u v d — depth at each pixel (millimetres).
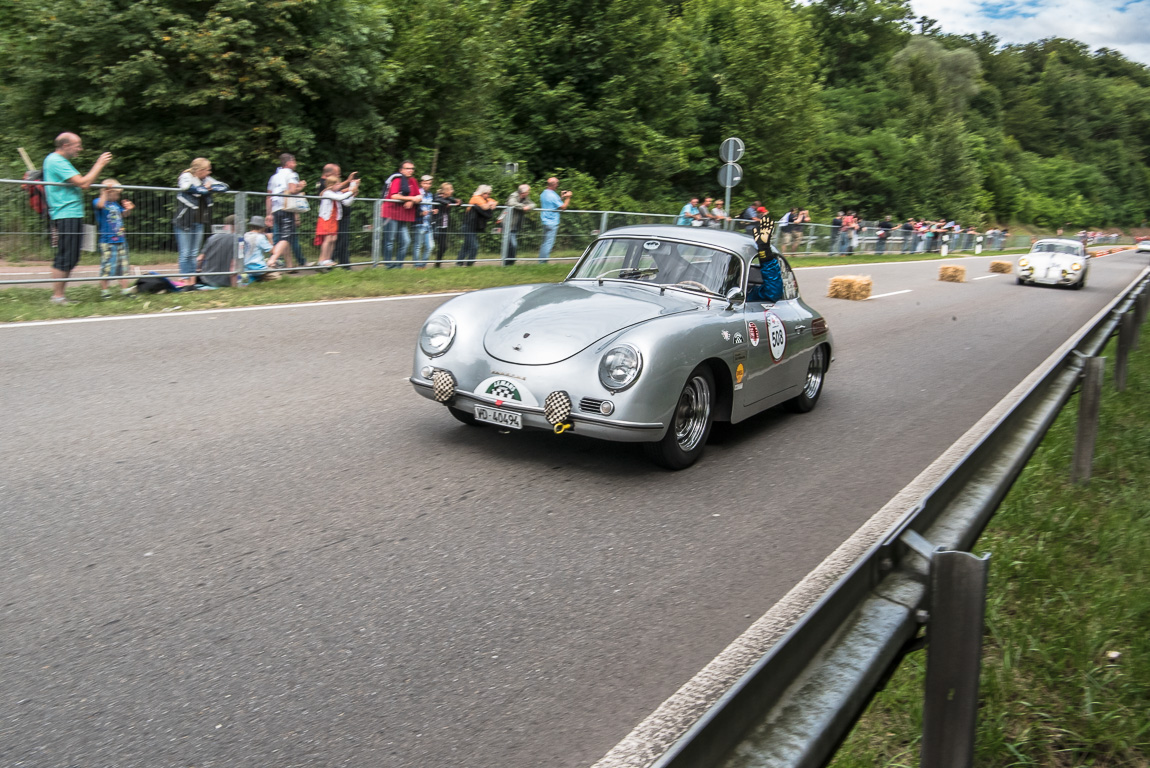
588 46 25688
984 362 10664
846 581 1760
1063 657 3256
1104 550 4406
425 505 4445
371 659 2969
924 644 1898
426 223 14266
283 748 2473
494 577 3680
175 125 16672
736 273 5973
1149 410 7680
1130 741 2801
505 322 5219
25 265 9344
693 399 5332
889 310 15953
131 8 15430
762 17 34188
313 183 18609
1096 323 6230
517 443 5645
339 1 17703
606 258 6227
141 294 10258
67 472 4555
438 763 2455
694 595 3650
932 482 5402
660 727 2668
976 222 61969
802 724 1511
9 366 6734
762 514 4695
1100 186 106500
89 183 9633
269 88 16938
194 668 2844
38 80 15961
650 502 4746
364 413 6133
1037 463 5695
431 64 20547
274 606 3287
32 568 3461
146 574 3475
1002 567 3986
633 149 26703
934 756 1925
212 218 10984
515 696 2811
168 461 4836
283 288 11344
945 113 66125
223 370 7117
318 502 4379
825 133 52781
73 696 2650
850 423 6992
